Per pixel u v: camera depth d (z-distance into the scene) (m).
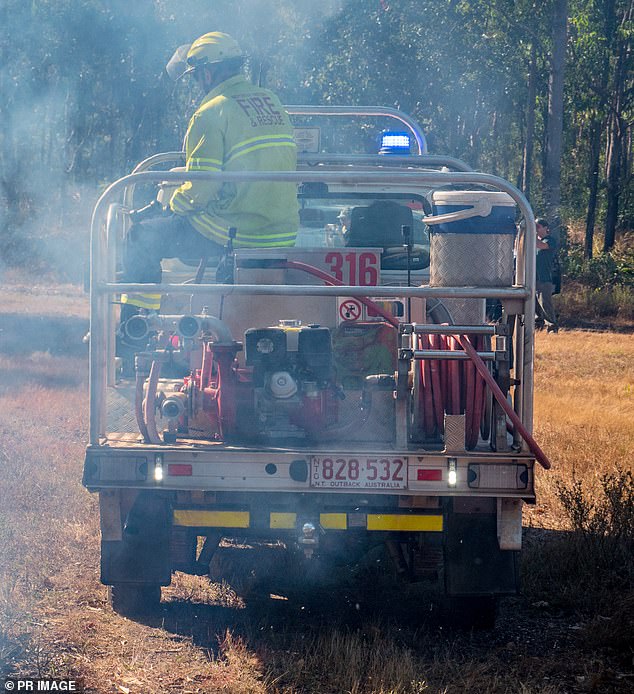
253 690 9.25
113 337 11.80
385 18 69.94
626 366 35.28
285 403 10.41
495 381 10.27
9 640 10.20
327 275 12.05
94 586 12.05
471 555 10.45
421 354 10.17
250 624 11.12
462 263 10.48
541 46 72.69
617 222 95.38
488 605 10.92
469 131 82.25
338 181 10.36
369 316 12.08
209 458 10.14
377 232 14.80
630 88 84.12
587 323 55.38
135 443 10.50
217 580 12.66
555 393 28.06
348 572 13.02
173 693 9.13
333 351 11.58
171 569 10.91
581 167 99.94
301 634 10.82
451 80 72.69
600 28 79.38
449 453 10.09
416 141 18.97
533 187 88.50
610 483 17.33
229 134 12.64
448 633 11.10
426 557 11.15
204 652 10.21
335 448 10.27
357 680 9.41
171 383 11.25
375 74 70.38
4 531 13.51
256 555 13.76
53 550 13.00
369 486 10.09
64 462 17.80
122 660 9.88
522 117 84.62
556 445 20.64
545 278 45.28
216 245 12.91
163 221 12.98
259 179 10.30
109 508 10.51
